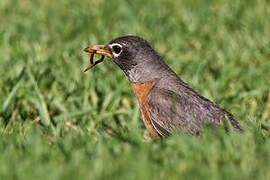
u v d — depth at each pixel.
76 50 18.73
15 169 9.77
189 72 16.94
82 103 14.77
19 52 18.05
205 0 23.77
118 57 13.28
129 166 9.73
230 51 18.52
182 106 12.41
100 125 13.70
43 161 10.27
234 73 16.64
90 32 20.66
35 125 13.20
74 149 10.87
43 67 16.64
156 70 12.94
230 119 12.27
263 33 20.28
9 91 14.99
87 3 23.77
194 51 18.77
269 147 10.48
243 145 10.65
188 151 10.38
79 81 15.84
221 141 10.73
